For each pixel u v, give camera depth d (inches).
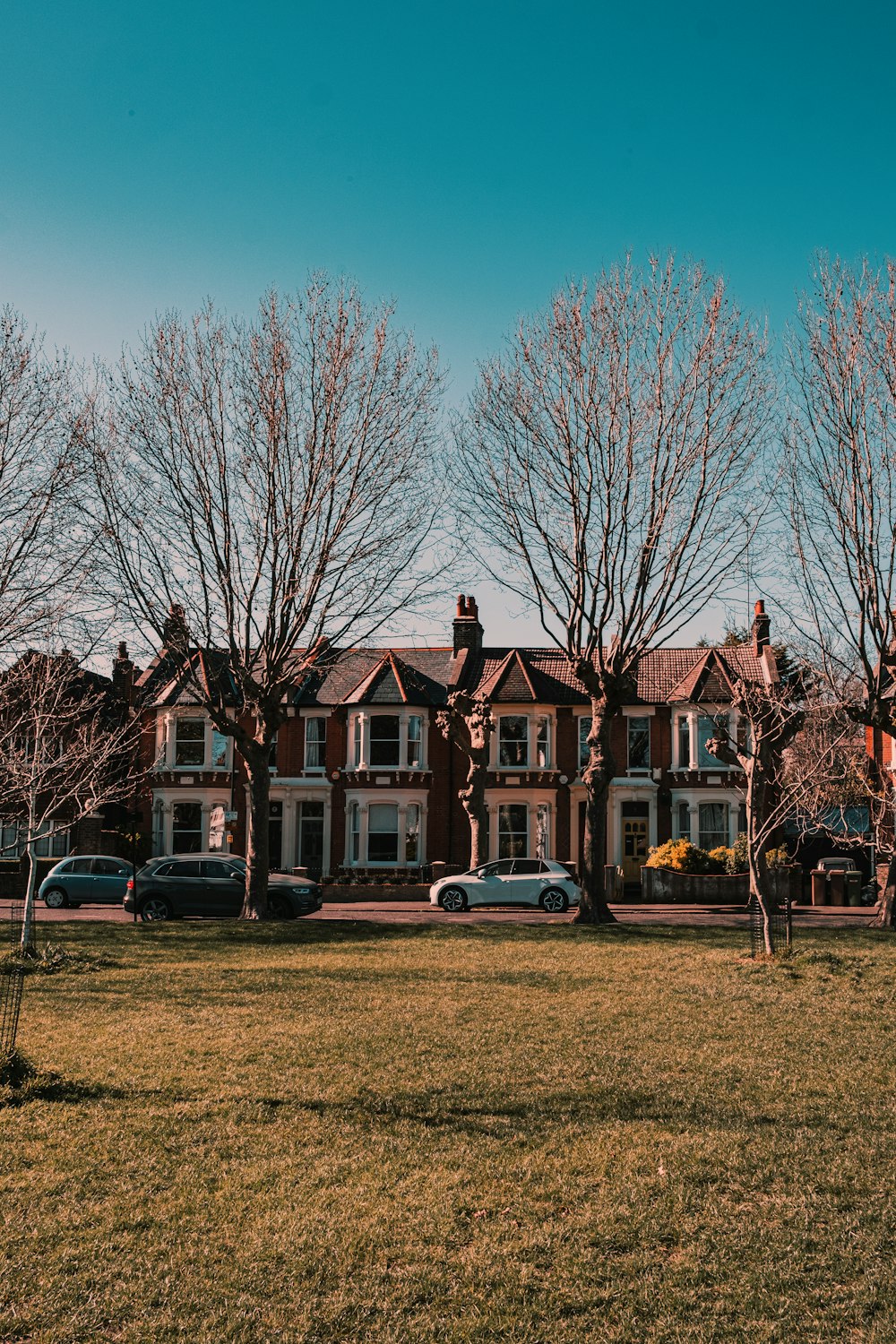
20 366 1031.6
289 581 1118.4
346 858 1841.8
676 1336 259.9
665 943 926.4
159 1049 526.9
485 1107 431.8
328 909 1422.2
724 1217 324.8
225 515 1104.8
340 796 1870.1
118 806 1886.1
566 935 991.6
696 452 1066.7
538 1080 472.4
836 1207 331.0
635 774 1836.9
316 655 1171.3
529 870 1398.9
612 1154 377.7
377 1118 418.6
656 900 1520.7
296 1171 363.3
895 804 1152.8
